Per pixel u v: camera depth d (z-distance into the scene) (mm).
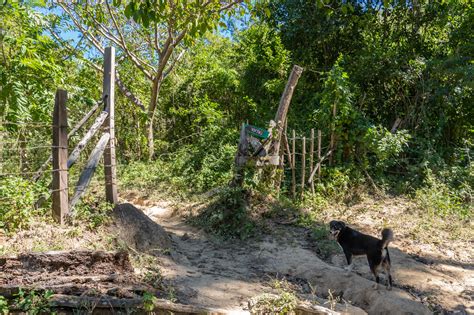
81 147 6547
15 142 7465
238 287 5258
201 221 7898
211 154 11352
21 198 5746
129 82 15805
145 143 14320
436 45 12930
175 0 6180
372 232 7707
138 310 4180
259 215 7965
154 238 6215
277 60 12984
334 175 9828
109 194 7086
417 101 12133
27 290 4191
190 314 4219
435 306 5211
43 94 8836
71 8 13883
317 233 7273
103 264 4836
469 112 12102
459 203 9266
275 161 8750
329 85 10312
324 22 12570
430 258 6746
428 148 11164
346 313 4750
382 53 11898
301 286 5637
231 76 15430
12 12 8359
